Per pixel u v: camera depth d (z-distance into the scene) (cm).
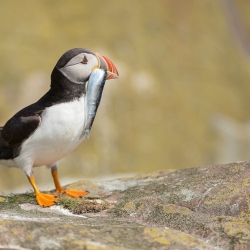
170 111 1991
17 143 664
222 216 564
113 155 1816
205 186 633
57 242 488
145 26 2225
